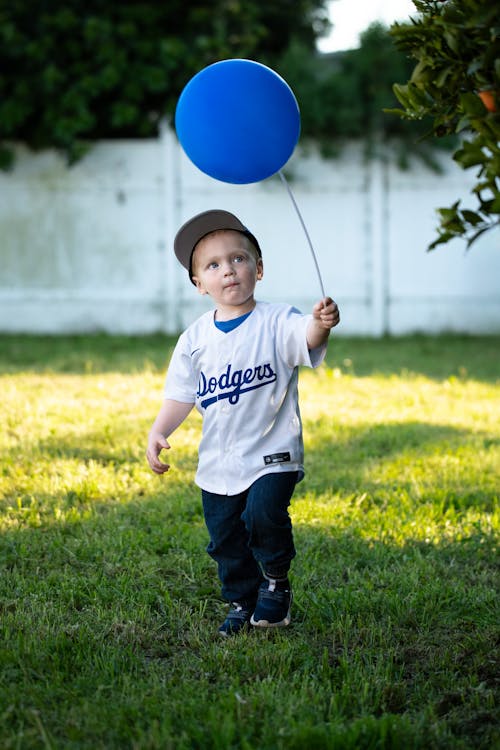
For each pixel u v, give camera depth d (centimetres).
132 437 561
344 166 1151
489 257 1155
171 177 1141
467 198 1152
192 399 309
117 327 1155
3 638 298
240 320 297
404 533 407
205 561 371
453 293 1163
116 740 239
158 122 1173
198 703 255
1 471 485
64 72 1124
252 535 294
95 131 1174
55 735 243
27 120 1132
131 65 1131
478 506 448
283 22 1310
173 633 308
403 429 609
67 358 902
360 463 530
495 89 246
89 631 302
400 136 1138
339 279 1166
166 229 1148
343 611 325
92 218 1145
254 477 292
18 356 913
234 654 286
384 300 1166
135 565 365
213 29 1178
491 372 846
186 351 307
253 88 283
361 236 1159
